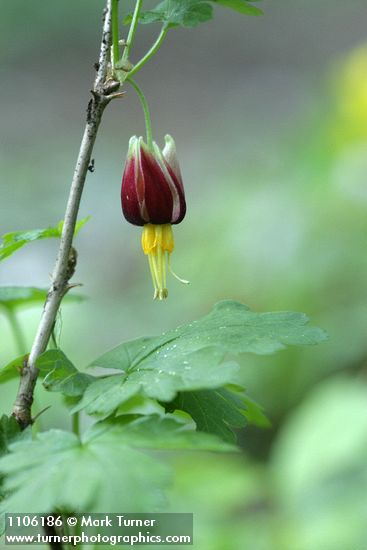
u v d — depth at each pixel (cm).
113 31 388
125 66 391
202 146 2192
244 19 3162
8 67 2847
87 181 1888
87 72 2848
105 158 2064
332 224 1059
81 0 2886
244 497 659
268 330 382
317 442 642
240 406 395
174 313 1130
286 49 2956
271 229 1081
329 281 1020
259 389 962
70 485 307
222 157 1778
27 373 388
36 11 2878
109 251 1672
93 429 340
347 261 1025
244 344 371
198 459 738
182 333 391
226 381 337
